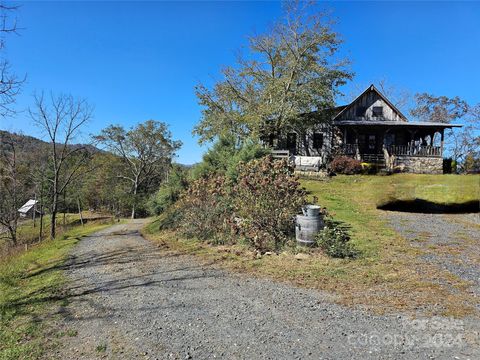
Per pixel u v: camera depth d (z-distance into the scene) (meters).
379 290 4.44
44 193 24.73
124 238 12.15
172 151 45.69
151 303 4.47
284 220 7.29
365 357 2.86
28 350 3.30
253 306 4.14
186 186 15.27
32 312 4.47
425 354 2.87
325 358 2.87
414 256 5.97
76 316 4.20
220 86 23.33
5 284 6.29
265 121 22.06
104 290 5.25
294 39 21.92
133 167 44.38
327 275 5.11
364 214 10.24
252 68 23.12
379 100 24.14
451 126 20.94
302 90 21.33
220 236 8.21
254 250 6.82
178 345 3.23
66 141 18.33
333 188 14.89
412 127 21.84
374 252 6.22
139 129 42.28
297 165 19.17
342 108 25.86
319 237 6.48
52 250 10.65
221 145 14.38
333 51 21.86
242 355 2.98
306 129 23.53
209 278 5.43
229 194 8.88
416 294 4.26
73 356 3.13
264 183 7.29
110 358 3.04
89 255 8.71
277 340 3.24
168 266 6.46
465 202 10.76
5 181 19.66
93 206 44.91
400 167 20.12
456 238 7.40
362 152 23.98
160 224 14.04
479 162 28.73
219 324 3.67
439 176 15.05
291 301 4.23
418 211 11.34
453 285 4.55
